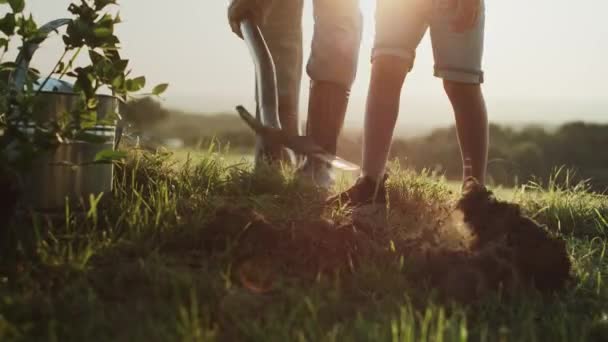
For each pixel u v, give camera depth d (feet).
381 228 7.18
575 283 6.43
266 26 10.30
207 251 6.37
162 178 8.46
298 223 6.52
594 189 9.71
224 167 9.12
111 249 6.26
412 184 8.82
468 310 5.72
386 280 6.00
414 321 5.39
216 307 5.42
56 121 6.40
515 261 6.21
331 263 6.19
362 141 8.08
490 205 6.64
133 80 6.81
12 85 6.45
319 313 5.43
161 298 5.44
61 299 5.34
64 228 6.74
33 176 6.77
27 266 5.91
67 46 6.79
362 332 5.05
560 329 5.41
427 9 7.86
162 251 6.37
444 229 6.70
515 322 5.55
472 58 8.11
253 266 6.05
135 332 4.94
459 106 8.34
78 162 6.91
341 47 9.27
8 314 5.16
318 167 9.43
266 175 8.73
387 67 7.85
